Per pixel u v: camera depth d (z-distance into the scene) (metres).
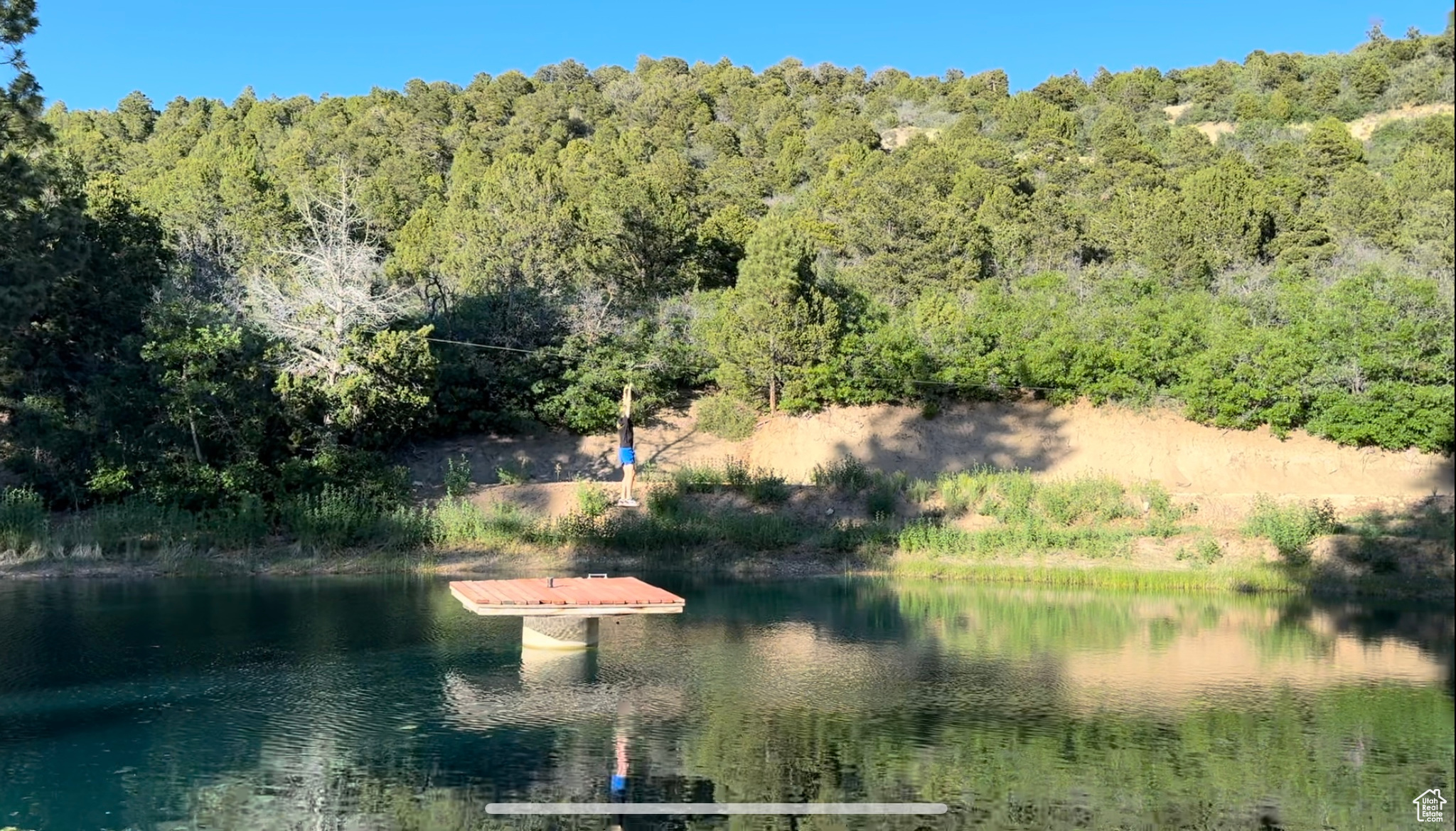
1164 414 34.56
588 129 92.38
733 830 8.66
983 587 21.98
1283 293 35.03
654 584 21.97
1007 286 44.22
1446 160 30.53
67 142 60.00
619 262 42.03
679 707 12.14
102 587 20.53
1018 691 13.02
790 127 86.62
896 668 14.22
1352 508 25.41
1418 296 30.64
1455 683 12.46
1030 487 26.95
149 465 25.95
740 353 36.34
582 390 35.72
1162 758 10.48
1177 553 23.81
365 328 29.98
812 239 45.56
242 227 43.31
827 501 27.34
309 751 10.42
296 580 21.66
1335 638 16.59
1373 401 30.66
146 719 11.45
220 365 26.72
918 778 9.89
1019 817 8.97
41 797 9.14
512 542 25.20
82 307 30.52
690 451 35.91
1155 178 57.81
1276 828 8.70
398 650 15.00
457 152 71.06
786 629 17.14
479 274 38.47
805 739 11.01
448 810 9.00
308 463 26.50
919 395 36.22
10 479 28.28
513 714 11.80
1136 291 37.81
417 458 34.50
